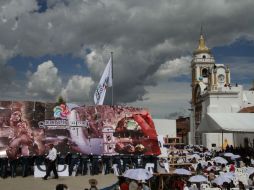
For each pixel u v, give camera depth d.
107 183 20.98
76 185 20.30
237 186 21.64
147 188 17.94
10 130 23.78
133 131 27.03
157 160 26.58
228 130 39.47
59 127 25.05
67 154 24.88
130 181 18.08
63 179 22.58
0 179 22.31
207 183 21.00
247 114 43.91
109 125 26.58
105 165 25.88
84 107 26.09
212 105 79.62
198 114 90.31
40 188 19.19
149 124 27.52
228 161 32.00
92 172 25.33
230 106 79.50
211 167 26.09
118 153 26.34
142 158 26.56
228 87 80.00
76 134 25.44
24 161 23.67
